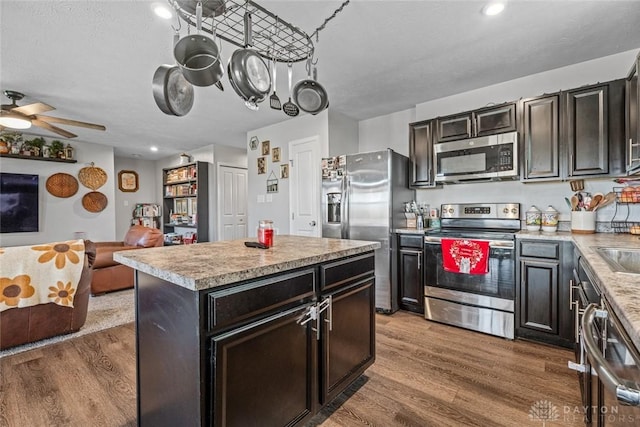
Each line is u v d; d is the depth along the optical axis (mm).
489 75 2957
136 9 1955
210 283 1024
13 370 2068
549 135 2564
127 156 7371
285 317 1304
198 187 5926
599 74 2639
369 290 1919
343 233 3428
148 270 1223
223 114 4082
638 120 1910
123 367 2107
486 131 2863
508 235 2582
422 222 3320
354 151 4316
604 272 1146
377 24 2137
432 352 2312
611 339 931
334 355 1606
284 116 4180
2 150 4723
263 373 1217
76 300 2629
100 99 3500
